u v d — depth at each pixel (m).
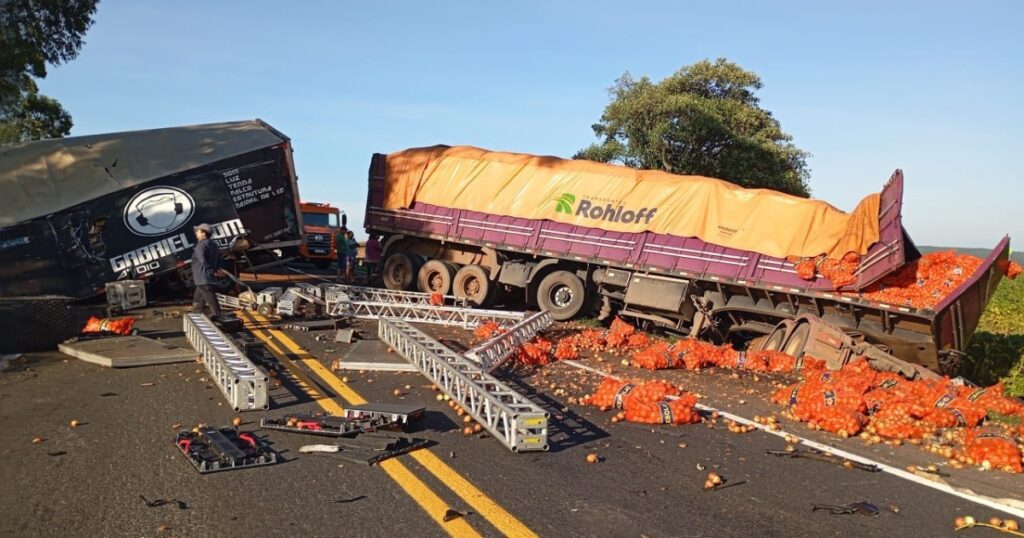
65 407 7.26
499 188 17.47
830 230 12.64
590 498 5.13
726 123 31.30
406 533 4.41
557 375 9.83
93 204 15.67
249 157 17.50
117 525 4.44
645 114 31.58
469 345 11.87
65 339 10.56
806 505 5.18
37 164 16.22
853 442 7.00
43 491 4.97
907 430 7.07
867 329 11.98
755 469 5.99
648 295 14.91
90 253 15.62
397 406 7.01
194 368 9.30
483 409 6.93
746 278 13.58
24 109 31.09
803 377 10.66
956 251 11.73
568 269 16.77
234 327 11.48
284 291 15.41
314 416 6.85
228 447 5.77
